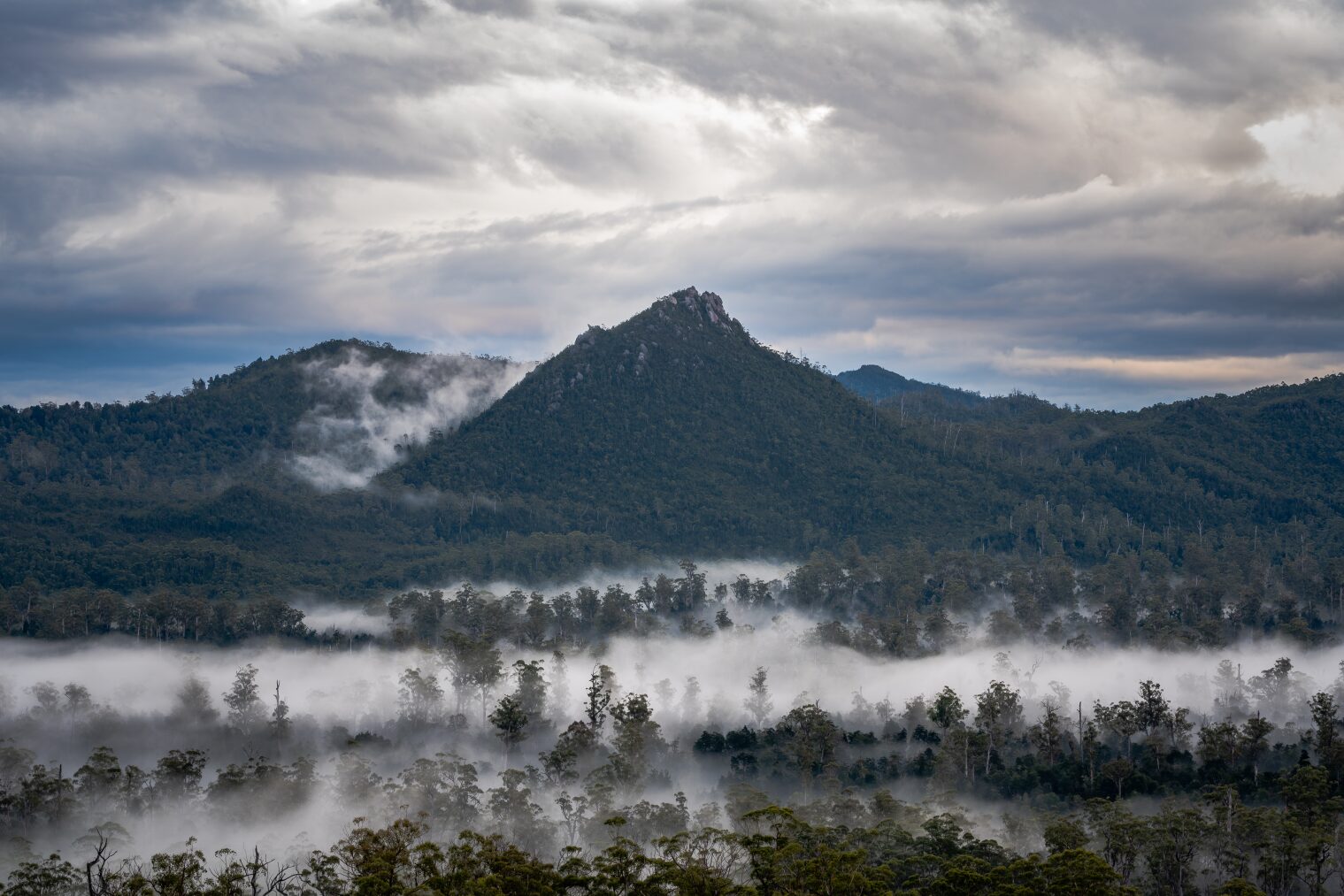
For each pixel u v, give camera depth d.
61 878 128.00
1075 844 141.00
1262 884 140.25
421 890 108.50
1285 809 156.12
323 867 122.19
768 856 117.31
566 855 145.00
